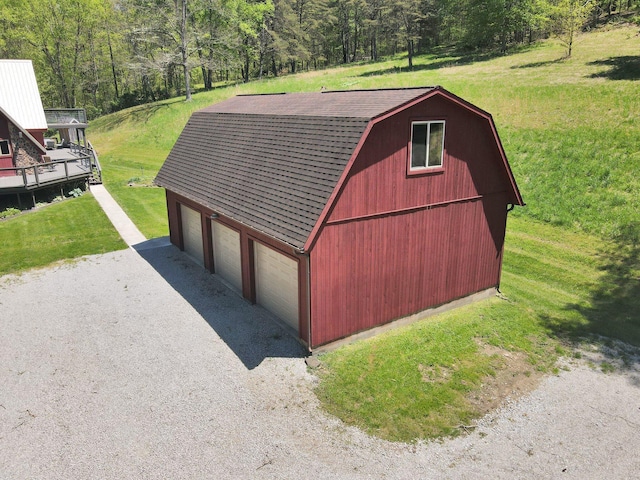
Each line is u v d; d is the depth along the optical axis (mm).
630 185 16859
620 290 12242
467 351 9773
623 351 9789
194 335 10242
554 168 19109
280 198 9594
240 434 7344
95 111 55688
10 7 47500
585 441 7320
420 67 42062
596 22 43375
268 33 54906
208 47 49438
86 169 24359
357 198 9125
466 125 10562
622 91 23562
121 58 56250
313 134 10203
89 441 7227
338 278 9305
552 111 23469
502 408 8070
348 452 7000
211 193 11930
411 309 10852
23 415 7809
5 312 11398
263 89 41156
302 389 8406
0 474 6609
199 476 6562
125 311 11430
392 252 10055
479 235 11758
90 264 14523
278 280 10578
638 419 7824
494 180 11641
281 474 6594
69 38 51250
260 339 10023
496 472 6688
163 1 44312
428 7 50750
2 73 26281
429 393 8367
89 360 9359
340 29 66938
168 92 60531
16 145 22016
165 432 7395
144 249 15898
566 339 10266
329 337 9531
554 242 15266
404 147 9617
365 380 8664
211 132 14953
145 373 8906
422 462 6836
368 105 10000
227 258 12914
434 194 10469
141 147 36625
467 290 11930
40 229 17797
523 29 44438
